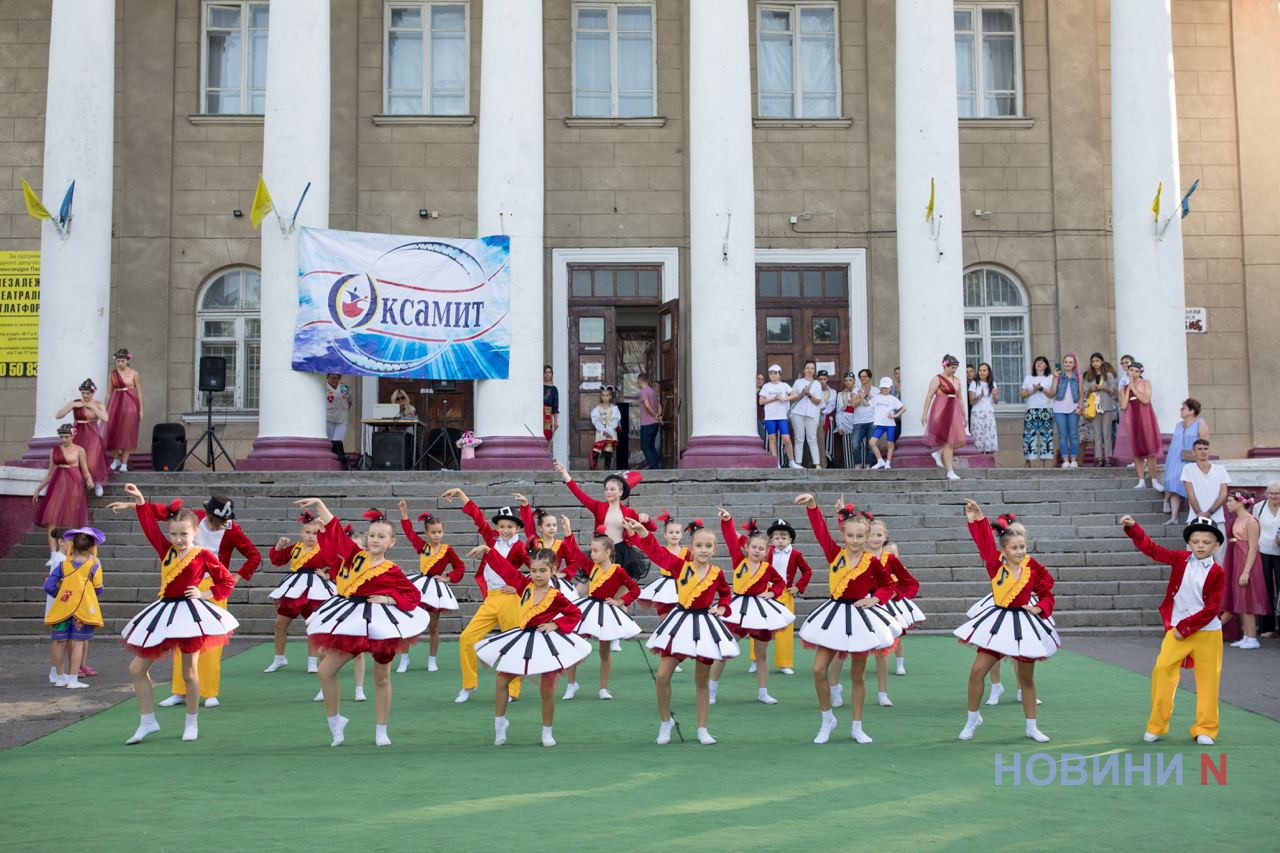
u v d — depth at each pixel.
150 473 17.66
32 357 22.95
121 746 8.62
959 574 15.55
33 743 8.77
